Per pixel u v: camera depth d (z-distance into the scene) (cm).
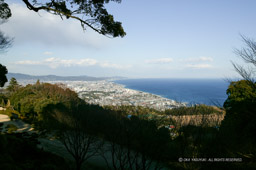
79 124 771
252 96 450
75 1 616
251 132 460
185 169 549
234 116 495
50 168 556
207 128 552
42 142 970
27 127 1367
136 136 580
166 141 602
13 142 661
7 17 703
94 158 877
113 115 694
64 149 934
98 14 635
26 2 538
